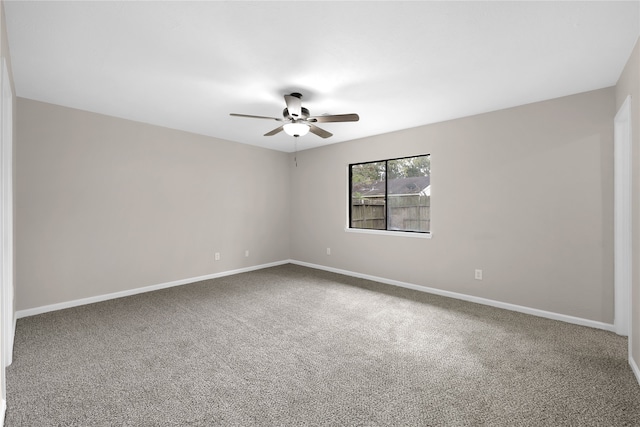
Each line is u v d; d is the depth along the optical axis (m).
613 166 2.75
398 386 1.95
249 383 1.98
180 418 1.65
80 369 2.14
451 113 3.53
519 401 1.79
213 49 2.14
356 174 5.07
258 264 5.48
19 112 3.08
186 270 4.48
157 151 4.13
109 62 2.34
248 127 4.23
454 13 1.74
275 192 5.73
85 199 3.53
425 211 4.26
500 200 3.40
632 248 2.15
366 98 3.06
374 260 4.65
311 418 1.66
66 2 1.64
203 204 4.66
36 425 1.60
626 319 2.66
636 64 2.06
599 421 1.63
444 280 3.88
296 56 2.23
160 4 1.66
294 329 2.85
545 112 3.10
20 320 3.02
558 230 3.04
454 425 1.60
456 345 2.52
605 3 1.66
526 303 3.25
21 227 3.11
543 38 2.00
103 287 3.69
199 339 2.63
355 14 1.75
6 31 1.88
